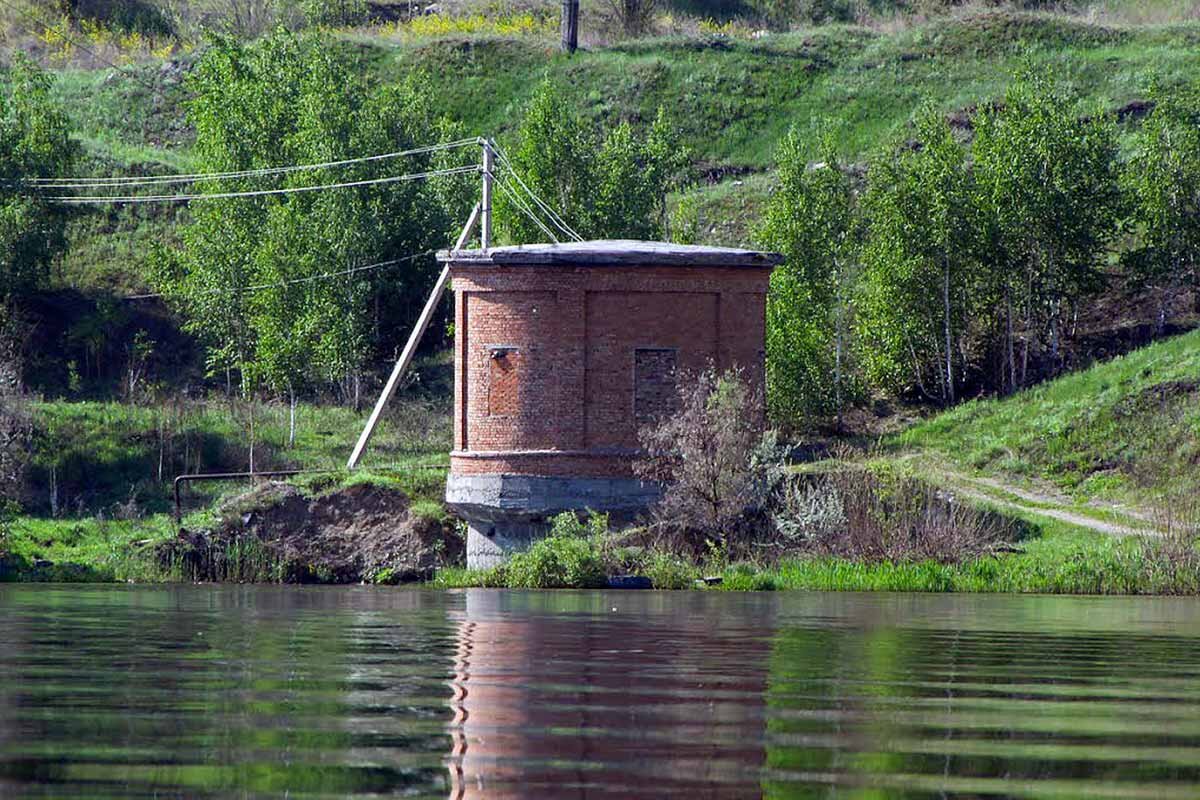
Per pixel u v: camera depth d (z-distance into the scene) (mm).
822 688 59688
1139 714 53688
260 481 186375
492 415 155250
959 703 56000
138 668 65125
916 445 190375
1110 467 174625
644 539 146750
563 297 153375
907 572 132625
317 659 68875
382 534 162000
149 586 145125
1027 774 42812
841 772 42812
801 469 157375
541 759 44062
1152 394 184250
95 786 40125
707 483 146250
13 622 92500
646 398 154000
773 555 143625
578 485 152750
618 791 40094
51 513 186250
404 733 48031
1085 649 76875
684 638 80750
